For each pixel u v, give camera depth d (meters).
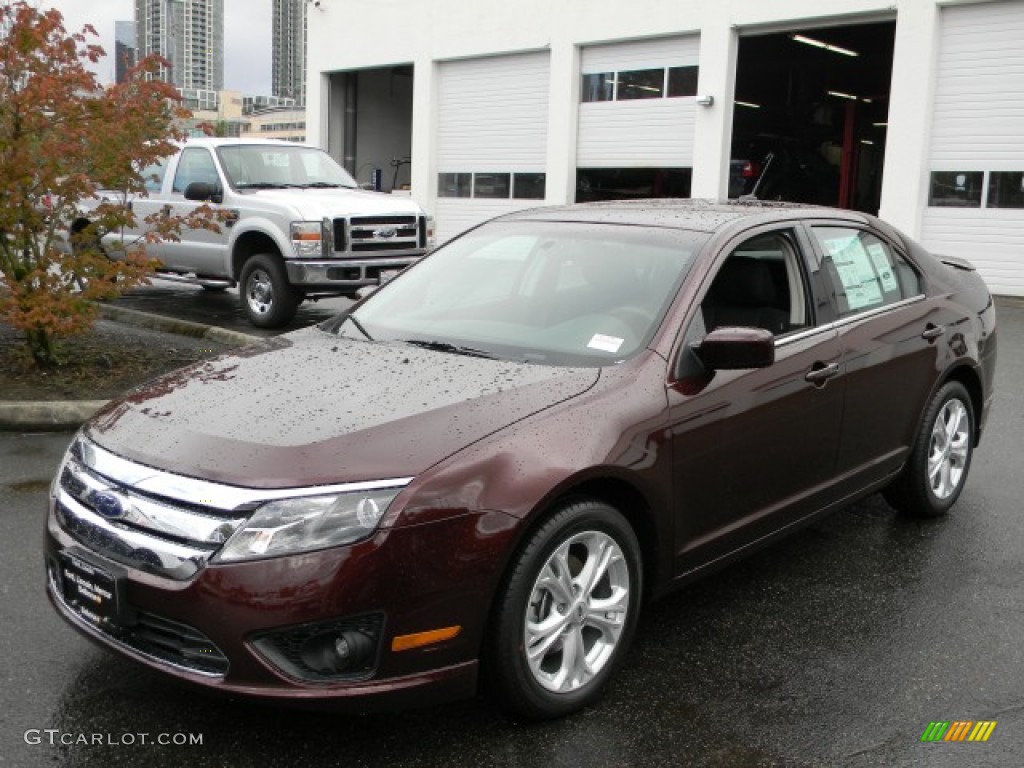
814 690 3.75
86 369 8.54
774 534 4.41
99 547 3.31
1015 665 3.96
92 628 3.40
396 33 26.52
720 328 3.95
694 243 4.39
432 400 3.55
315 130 29.55
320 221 11.11
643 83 21.81
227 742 3.34
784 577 4.82
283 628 3.02
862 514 5.74
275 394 3.67
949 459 5.66
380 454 3.21
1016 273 16.91
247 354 4.28
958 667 3.94
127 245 9.95
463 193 25.70
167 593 3.11
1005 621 4.36
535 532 3.35
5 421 7.03
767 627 4.28
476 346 4.20
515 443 3.36
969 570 4.93
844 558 5.07
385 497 3.11
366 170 30.36
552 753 3.30
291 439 3.28
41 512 5.40
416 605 3.11
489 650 3.30
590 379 3.76
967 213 17.33
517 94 24.16
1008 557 5.10
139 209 12.81
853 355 4.70
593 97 22.72
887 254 5.32
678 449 3.80
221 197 11.92
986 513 5.76
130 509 3.25
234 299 14.07
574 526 3.45
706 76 20.42
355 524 3.07
